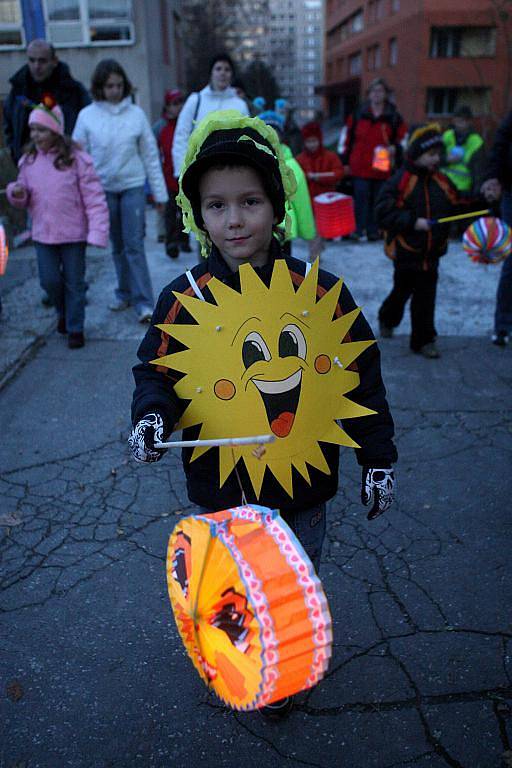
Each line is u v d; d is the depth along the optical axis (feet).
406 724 7.23
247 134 5.98
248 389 5.99
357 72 152.97
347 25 156.35
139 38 63.93
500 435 13.42
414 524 10.67
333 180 25.05
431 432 13.57
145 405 5.90
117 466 12.42
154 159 19.44
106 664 8.12
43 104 16.62
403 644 8.30
